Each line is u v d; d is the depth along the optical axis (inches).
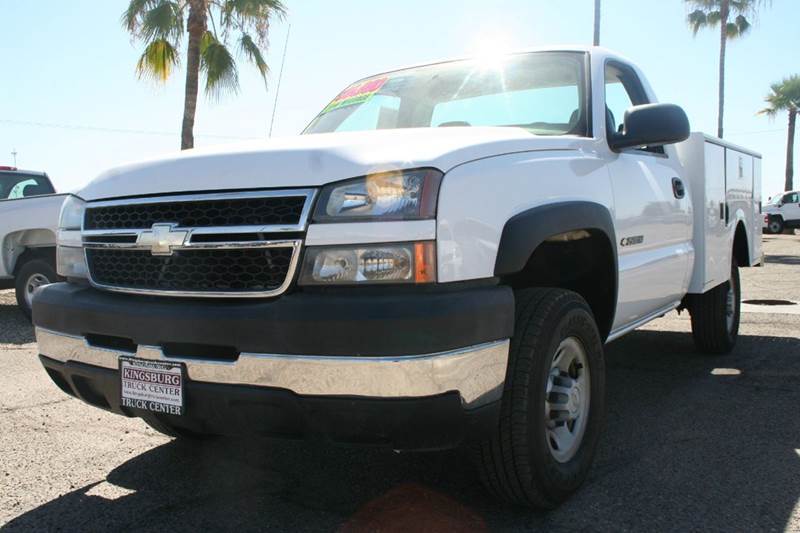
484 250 99.0
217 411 98.5
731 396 183.2
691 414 167.2
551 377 117.1
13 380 202.5
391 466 132.5
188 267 101.0
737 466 132.6
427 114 156.2
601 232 129.3
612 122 152.1
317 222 94.0
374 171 94.6
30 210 311.7
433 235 92.7
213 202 101.0
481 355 95.1
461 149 102.2
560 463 116.0
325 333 89.6
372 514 112.3
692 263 187.9
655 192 159.6
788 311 329.1
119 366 105.9
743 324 295.3
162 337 99.6
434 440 93.0
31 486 124.5
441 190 94.7
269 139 116.3
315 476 128.2
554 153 123.0
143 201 106.4
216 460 136.7
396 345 88.1
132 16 546.9
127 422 161.2
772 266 600.7
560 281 139.5
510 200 105.4
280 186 97.2
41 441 148.1
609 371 213.0
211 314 95.9
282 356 91.9
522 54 160.7
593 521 109.6
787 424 158.7
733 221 224.8
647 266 154.1
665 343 257.9
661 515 111.6
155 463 135.4
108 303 106.4
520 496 109.3
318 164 97.3
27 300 315.3
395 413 89.7
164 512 113.7
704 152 191.3
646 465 133.5
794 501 116.5
